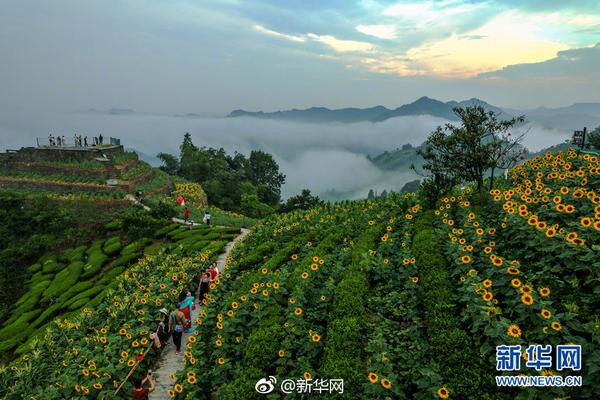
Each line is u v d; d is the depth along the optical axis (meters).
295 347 10.49
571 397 6.86
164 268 23.00
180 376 11.36
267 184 108.94
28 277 36.19
